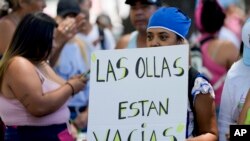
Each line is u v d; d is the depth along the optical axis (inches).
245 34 257.0
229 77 264.2
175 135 245.4
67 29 335.0
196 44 390.0
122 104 254.2
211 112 254.2
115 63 257.6
